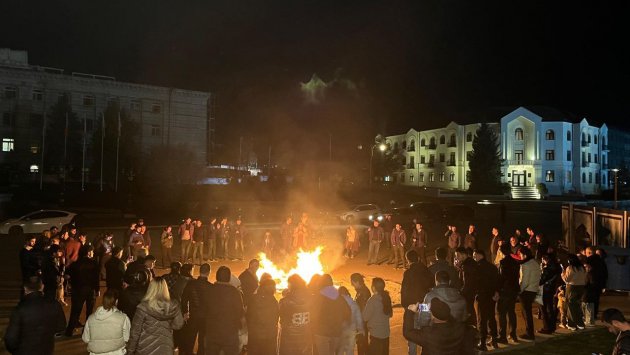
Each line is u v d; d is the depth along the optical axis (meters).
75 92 75.00
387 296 8.27
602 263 12.20
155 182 62.69
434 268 10.09
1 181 60.28
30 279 6.82
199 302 8.41
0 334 11.16
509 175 78.81
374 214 42.88
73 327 11.03
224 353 7.43
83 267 11.05
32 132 71.38
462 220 43.97
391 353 10.16
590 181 82.38
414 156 91.38
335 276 20.30
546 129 79.06
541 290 11.54
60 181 67.19
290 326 7.30
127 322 6.91
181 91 83.44
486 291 9.95
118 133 62.16
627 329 5.82
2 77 69.81
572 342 10.48
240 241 24.52
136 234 18.91
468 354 5.61
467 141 82.81
